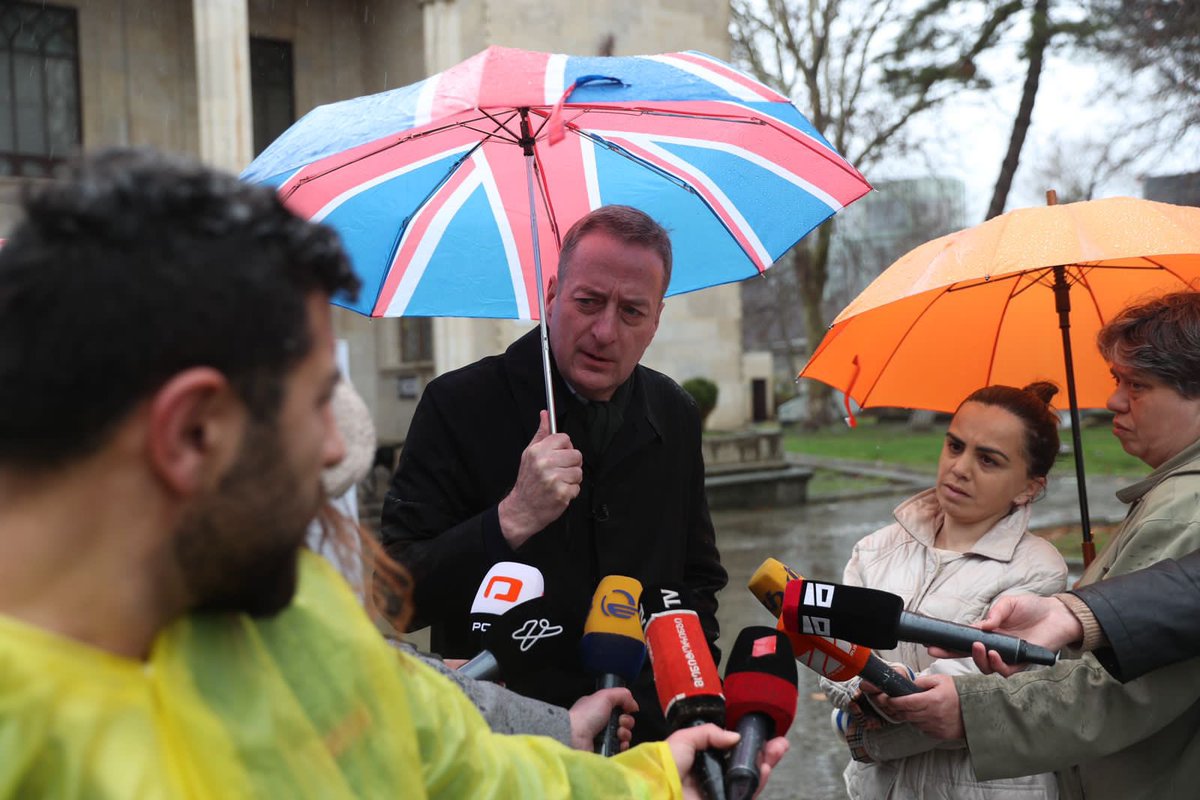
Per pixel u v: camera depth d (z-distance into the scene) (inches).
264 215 31.4
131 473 29.7
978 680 77.8
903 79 836.6
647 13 658.8
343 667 38.6
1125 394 85.6
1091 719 75.5
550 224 108.3
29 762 28.9
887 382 114.4
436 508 99.3
